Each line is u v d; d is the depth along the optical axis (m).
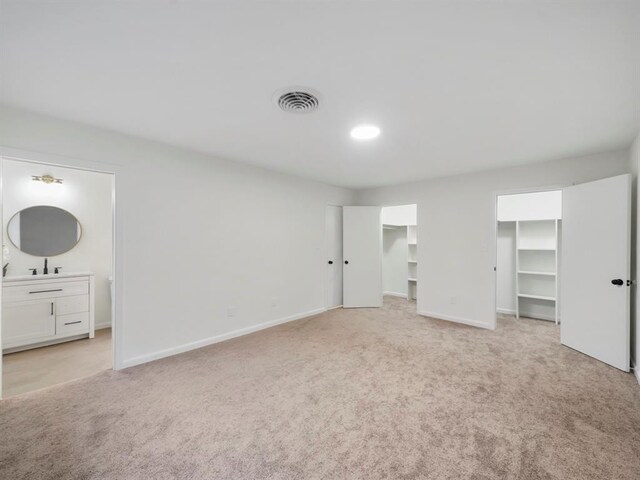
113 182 2.64
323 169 3.89
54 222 3.84
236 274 3.59
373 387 2.37
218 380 2.48
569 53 1.48
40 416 1.98
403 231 6.14
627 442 1.72
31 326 3.33
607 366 2.77
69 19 1.26
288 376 2.56
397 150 3.06
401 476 1.48
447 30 1.32
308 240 4.54
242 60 1.56
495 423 1.90
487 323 3.94
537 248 4.44
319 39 1.39
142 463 1.57
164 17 1.25
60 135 2.34
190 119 2.32
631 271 2.84
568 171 3.33
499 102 2.00
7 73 1.69
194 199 3.18
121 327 2.69
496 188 3.86
